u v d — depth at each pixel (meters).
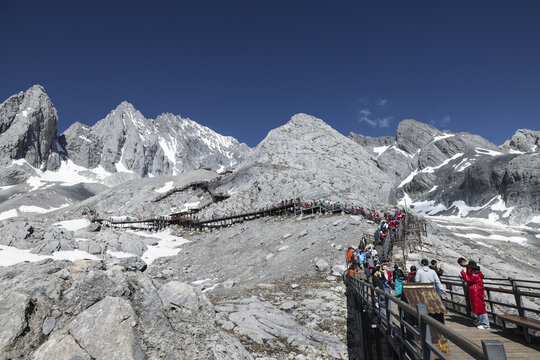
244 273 28.83
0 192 167.50
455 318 9.20
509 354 5.70
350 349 10.99
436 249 25.66
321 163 93.12
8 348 5.23
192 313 7.18
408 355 6.30
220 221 60.66
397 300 6.14
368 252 18.22
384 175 100.38
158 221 68.56
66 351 5.37
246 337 10.76
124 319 5.95
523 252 65.81
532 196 136.25
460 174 187.12
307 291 17.53
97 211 91.19
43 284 6.32
